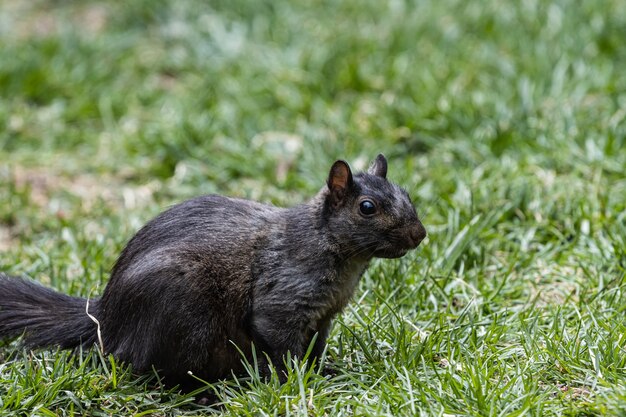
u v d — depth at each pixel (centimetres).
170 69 1834
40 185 1464
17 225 1333
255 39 1852
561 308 995
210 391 906
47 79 1714
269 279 891
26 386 857
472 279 1098
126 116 1661
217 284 891
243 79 1697
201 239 895
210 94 1656
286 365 861
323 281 891
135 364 896
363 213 884
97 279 1108
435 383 841
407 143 1473
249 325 902
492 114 1473
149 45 1906
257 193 1370
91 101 1681
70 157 1556
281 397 835
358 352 937
